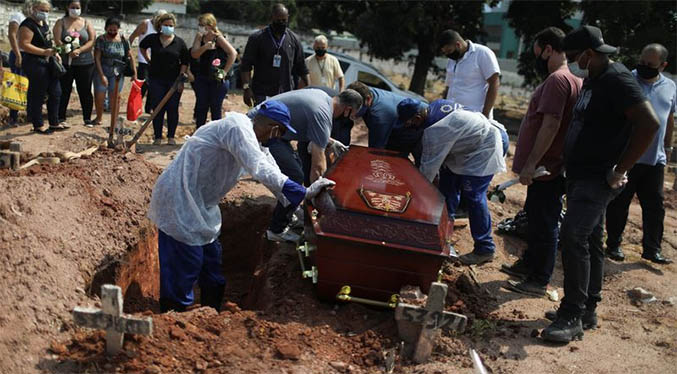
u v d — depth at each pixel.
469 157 5.42
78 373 3.46
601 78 4.05
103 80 9.57
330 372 3.70
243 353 3.77
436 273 4.23
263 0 36.81
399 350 3.97
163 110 8.78
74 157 6.22
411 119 5.42
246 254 7.00
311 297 4.65
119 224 5.20
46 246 4.29
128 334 3.67
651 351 4.35
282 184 4.05
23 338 3.61
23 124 9.36
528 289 5.25
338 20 20.53
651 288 5.61
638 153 3.95
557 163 5.00
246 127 4.14
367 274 4.30
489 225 5.62
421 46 19.67
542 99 4.76
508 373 3.90
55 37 9.05
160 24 8.36
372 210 4.28
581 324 4.44
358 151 5.14
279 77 8.04
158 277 5.96
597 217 4.24
